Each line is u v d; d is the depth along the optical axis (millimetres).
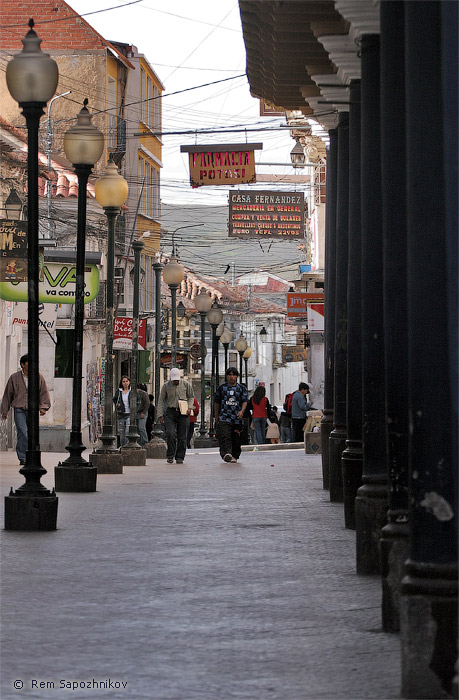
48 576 18969
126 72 105500
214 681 12391
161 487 37156
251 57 32625
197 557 21188
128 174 109688
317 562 20688
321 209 87750
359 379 25094
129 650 13812
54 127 97312
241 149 67812
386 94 16203
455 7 12734
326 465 36469
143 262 115125
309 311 66000
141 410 62500
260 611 16188
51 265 59125
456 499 12320
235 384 52938
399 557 15086
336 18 25250
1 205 67500
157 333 70562
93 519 27281
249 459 56406
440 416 12320
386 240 16031
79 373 35125
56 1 98500
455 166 12641
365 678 12609
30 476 25125
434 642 12133
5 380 69312
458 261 12531
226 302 171125
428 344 12328
